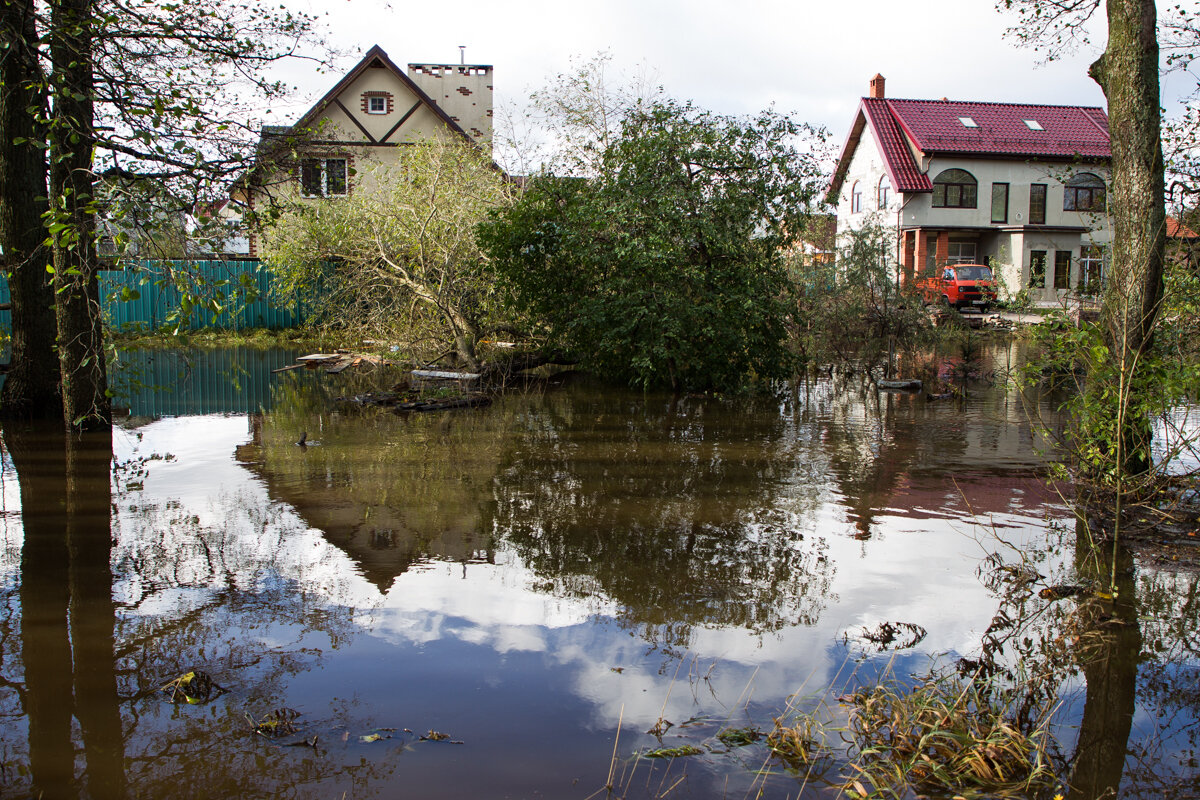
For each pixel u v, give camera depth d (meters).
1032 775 3.28
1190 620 4.74
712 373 13.66
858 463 8.66
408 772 3.31
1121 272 7.07
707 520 6.67
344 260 19.05
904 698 3.79
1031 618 4.78
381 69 28.12
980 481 7.88
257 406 12.84
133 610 4.87
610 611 4.89
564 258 14.12
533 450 9.42
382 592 5.17
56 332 11.16
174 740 3.55
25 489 7.61
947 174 33.00
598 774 3.30
